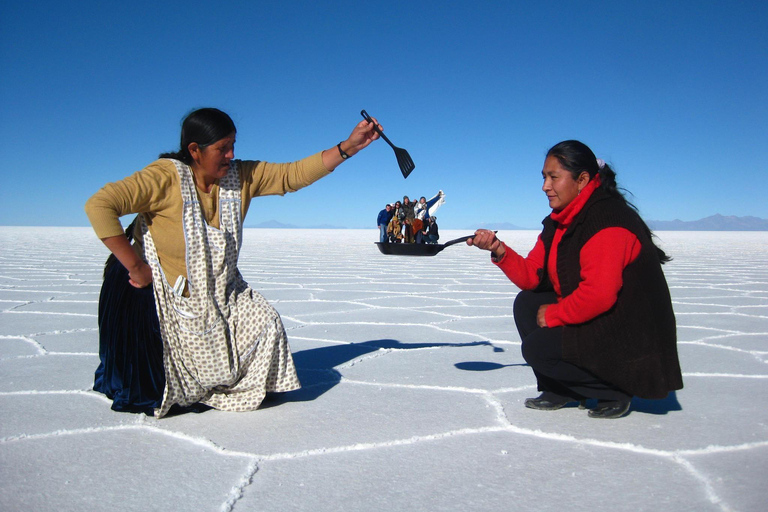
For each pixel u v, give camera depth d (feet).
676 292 23.17
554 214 7.63
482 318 16.39
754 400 8.52
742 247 79.92
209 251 7.70
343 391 8.98
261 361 7.98
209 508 5.21
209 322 7.64
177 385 7.63
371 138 8.11
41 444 6.72
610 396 7.70
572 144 7.43
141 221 7.63
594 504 5.31
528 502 5.34
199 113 7.40
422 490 5.58
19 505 5.24
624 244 7.04
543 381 8.16
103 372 8.27
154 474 5.92
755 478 5.83
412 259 46.16
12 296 20.84
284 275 30.37
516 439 6.93
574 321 7.25
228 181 7.96
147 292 7.65
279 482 5.75
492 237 7.97
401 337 13.56
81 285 24.70
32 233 142.72
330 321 15.89
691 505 5.28
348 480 5.80
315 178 8.22
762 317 16.60
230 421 7.57
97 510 5.16
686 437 6.98
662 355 7.29
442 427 7.34
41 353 11.57
